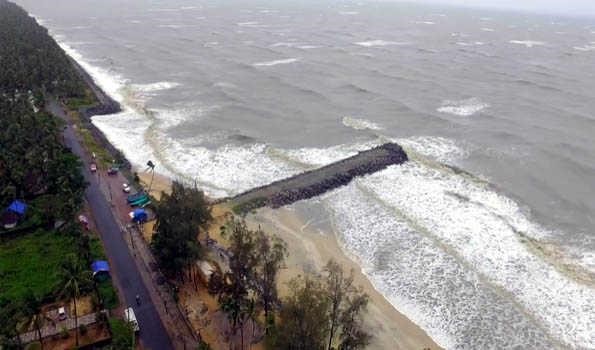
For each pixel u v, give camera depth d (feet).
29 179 237.25
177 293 176.45
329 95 443.73
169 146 328.08
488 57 641.40
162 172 289.33
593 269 208.03
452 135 354.33
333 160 310.65
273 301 169.17
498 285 198.80
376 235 233.35
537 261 213.66
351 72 531.91
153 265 190.29
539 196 267.59
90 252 187.83
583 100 435.94
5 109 304.91
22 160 236.84
